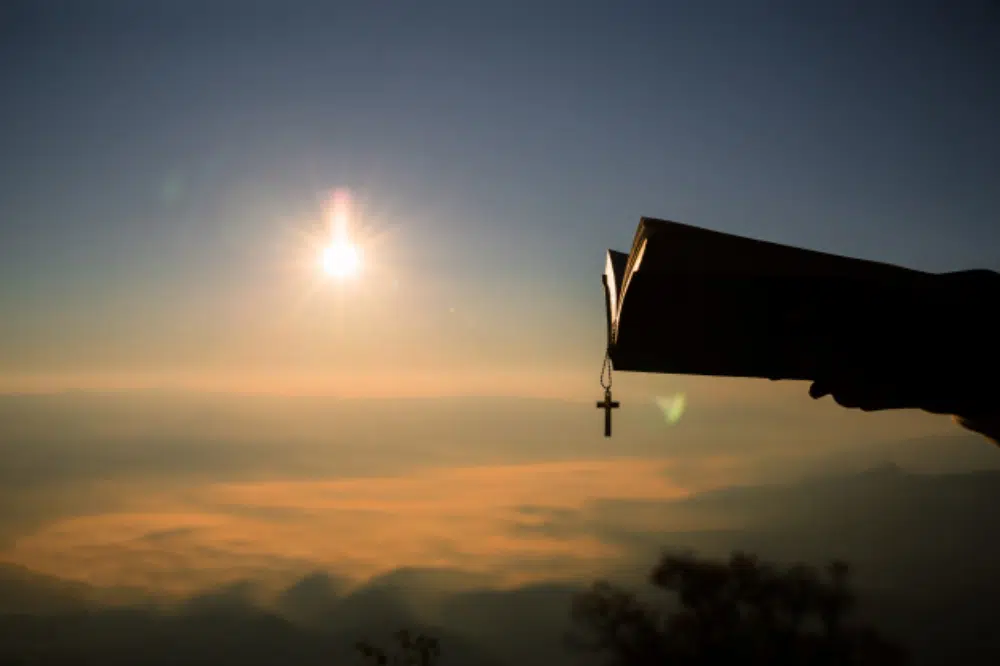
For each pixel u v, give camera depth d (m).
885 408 1.32
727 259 1.44
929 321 1.28
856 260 1.46
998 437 1.28
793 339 1.38
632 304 1.45
